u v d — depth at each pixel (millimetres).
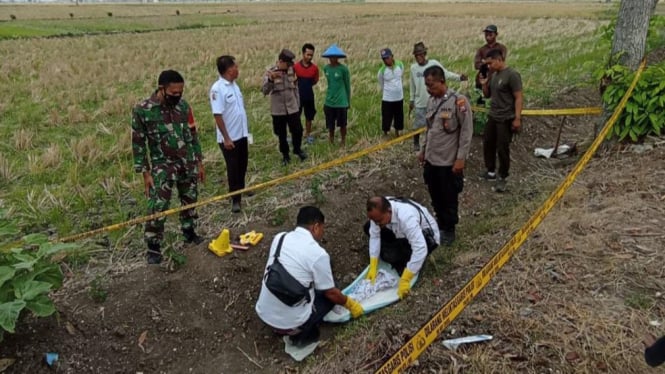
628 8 7273
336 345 4207
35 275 3885
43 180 7332
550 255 4699
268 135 9219
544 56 17750
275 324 4137
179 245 5375
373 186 6832
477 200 6750
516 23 34625
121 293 4551
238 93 5926
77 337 4117
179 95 4680
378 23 39031
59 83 13930
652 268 4270
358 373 3721
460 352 3637
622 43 7410
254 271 5000
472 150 7961
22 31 36562
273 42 25250
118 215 6191
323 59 18375
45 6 80875
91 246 5445
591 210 5516
